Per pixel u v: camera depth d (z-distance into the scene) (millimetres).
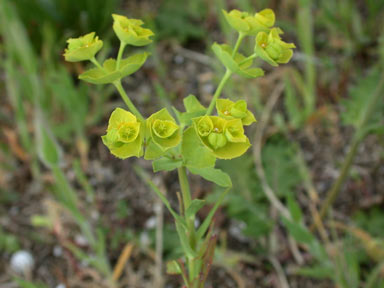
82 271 321
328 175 372
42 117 307
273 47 199
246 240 338
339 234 335
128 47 466
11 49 380
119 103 426
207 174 199
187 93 436
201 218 338
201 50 476
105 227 346
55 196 370
